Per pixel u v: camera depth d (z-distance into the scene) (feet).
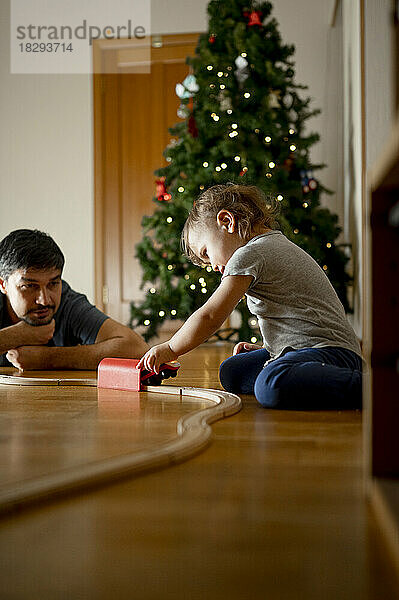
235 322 15.42
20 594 1.43
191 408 4.36
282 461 2.75
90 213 17.58
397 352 2.11
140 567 1.58
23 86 17.78
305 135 15.60
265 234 5.13
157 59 17.28
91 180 17.58
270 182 11.41
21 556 1.66
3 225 17.90
